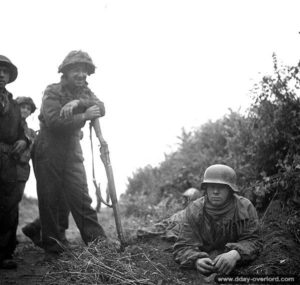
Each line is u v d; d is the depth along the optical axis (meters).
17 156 4.50
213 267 3.57
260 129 5.66
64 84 4.73
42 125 4.74
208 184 3.87
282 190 5.03
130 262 4.02
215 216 3.90
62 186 4.80
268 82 5.59
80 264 3.94
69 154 4.76
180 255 3.89
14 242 4.70
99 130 4.71
